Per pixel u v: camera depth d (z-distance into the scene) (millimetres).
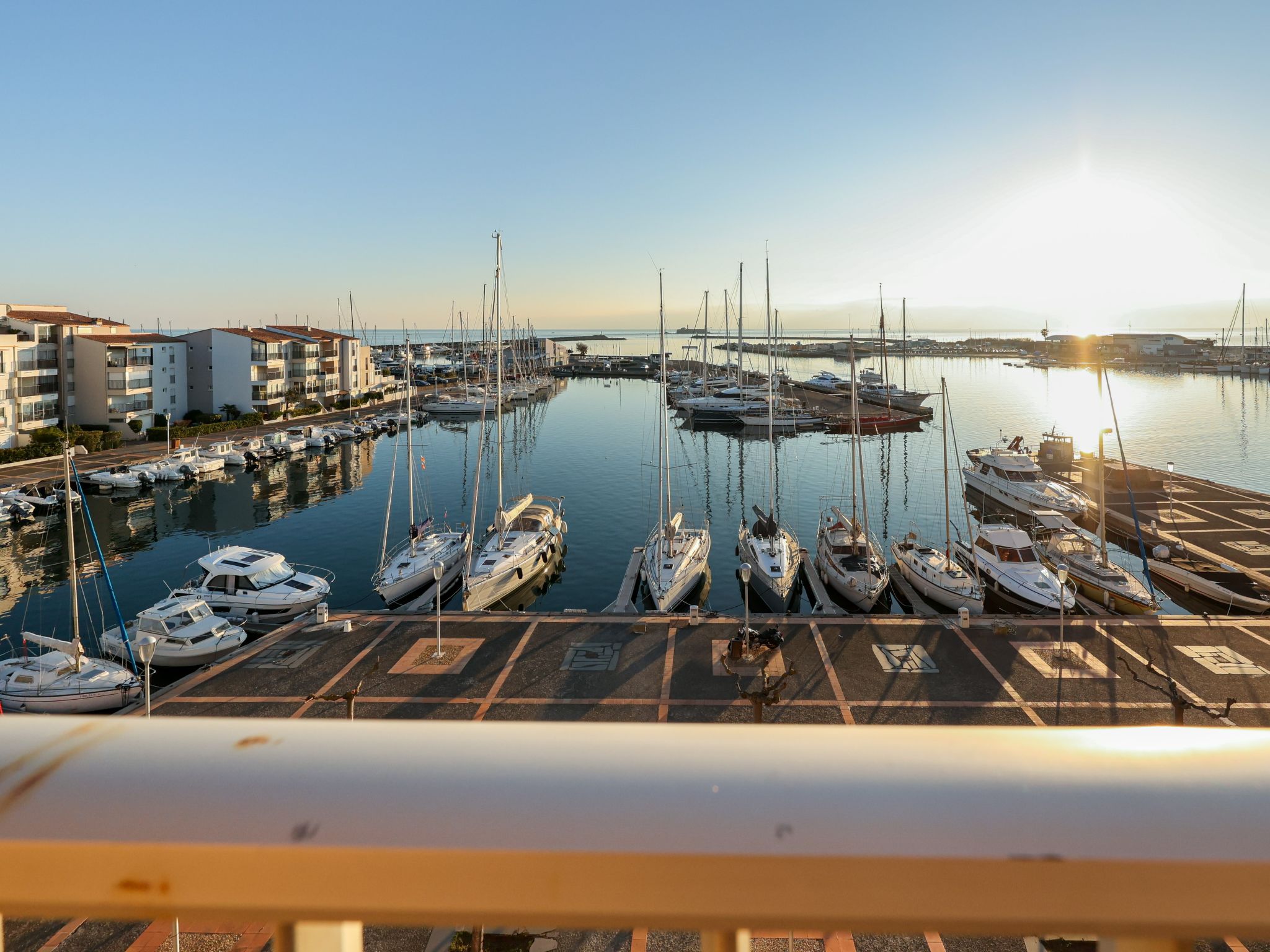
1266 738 894
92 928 11680
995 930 781
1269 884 771
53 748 842
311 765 812
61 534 45656
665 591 29062
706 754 837
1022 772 822
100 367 71062
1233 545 37875
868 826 757
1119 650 22547
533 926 758
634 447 77312
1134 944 784
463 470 65938
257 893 766
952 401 112688
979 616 25000
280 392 88688
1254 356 176625
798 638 23422
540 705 19625
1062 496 46688
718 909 749
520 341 151250
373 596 35562
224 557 31625
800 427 86438
